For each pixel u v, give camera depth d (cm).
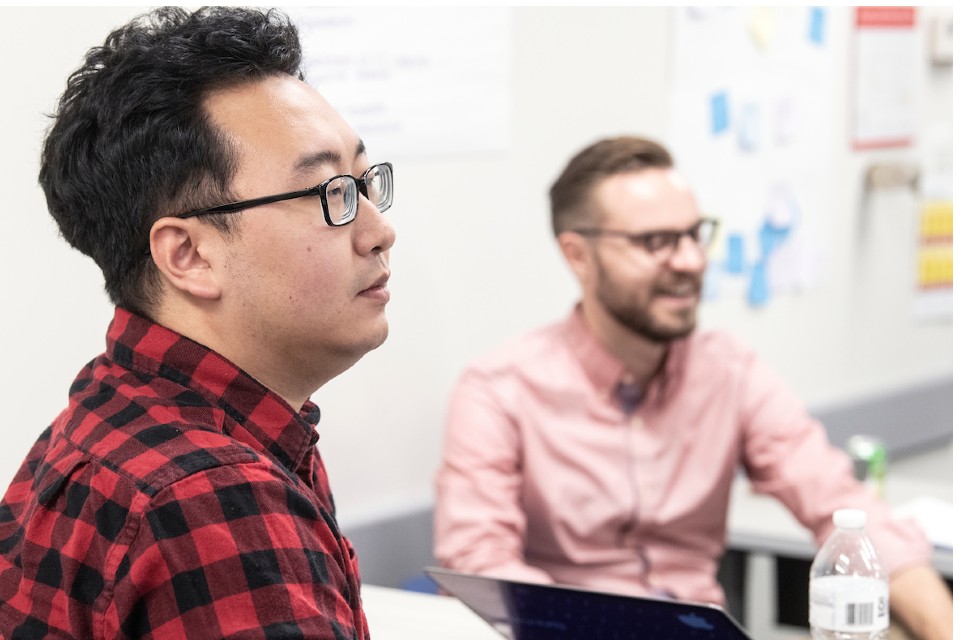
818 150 341
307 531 99
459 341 258
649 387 234
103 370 108
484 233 261
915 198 376
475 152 257
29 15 191
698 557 235
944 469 396
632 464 230
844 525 158
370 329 108
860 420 357
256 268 103
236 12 110
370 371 242
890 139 364
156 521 94
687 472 233
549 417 230
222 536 94
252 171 103
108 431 101
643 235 223
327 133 106
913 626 199
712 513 235
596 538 229
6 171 190
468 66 254
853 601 151
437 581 150
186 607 93
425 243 250
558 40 272
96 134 105
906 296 378
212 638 92
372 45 236
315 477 120
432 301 252
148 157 103
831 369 355
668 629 133
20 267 193
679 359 235
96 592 96
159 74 103
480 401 228
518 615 145
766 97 323
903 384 378
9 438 193
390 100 240
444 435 234
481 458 223
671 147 301
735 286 321
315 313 105
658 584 229
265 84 105
